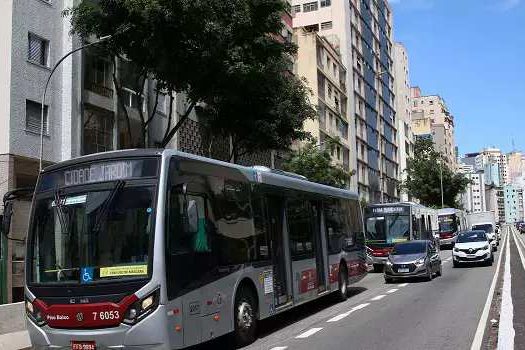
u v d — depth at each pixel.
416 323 12.16
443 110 157.50
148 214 8.62
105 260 8.56
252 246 11.40
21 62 21.88
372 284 22.20
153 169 8.88
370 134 79.75
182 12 17.66
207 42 18.62
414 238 30.38
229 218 10.62
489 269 26.16
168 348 8.33
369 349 9.62
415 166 89.25
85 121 24.59
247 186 11.64
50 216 9.17
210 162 10.32
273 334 11.84
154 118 29.31
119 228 8.66
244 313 10.73
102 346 8.30
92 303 8.39
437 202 88.44
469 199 166.75
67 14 21.19
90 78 25.08
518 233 107.75
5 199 9.48
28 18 22.34
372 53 84.69
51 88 23.20
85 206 8.91
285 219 13.25
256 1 19.61
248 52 19.94
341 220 17.62
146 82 28.58
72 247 8.80
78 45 24.22
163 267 8.45
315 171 39.91
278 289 12.38
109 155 9.16
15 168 21.19
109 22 19.31
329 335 11.19
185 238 9.09
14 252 20.70
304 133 27.55
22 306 13.05
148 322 8.23
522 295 16.16
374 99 83.75
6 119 21.12
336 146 60.34
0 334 12.20
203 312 9.31
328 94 61.34
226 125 26.05
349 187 65.44
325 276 15.48
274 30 20.72
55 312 8.60
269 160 44.62
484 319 12.32
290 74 34.53
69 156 23.38
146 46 18.52
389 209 30.50
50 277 8.84
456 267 28.53
